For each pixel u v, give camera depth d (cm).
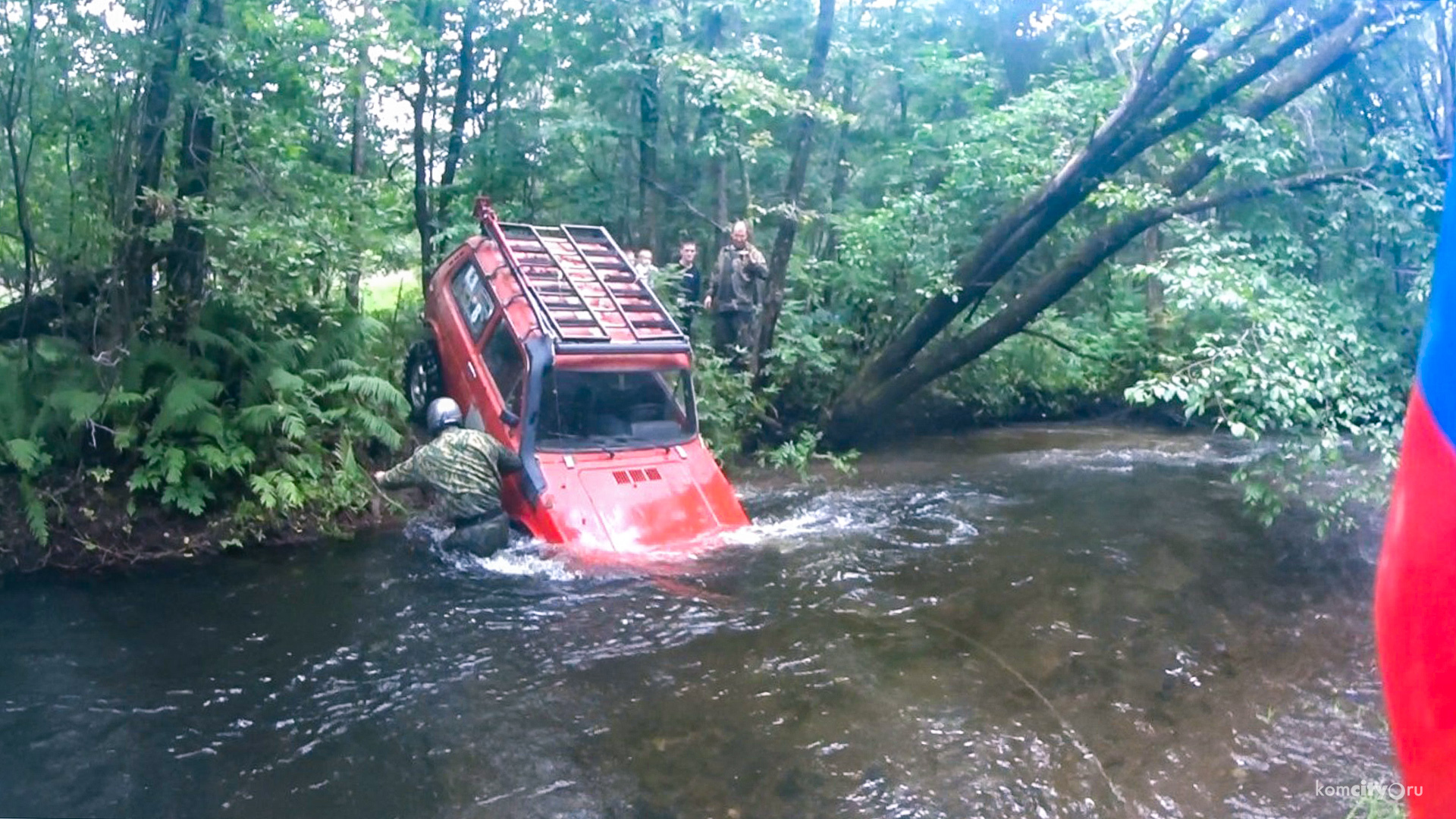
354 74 971
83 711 551
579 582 777
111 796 473
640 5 1345
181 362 863
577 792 491
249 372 914
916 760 531
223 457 841
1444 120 1031
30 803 464
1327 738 566
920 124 1812
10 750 509
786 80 1545
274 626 680
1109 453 1422
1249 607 773
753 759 527
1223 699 614
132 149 844
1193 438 1562
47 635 648
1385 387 830
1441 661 142
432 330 1089
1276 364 789
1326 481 1063
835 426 1424
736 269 1355
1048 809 489
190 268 915
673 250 1628
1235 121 1005
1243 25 1193
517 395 898
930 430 1602
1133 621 739
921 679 630
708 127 1475
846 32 1775
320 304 995
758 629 702
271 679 600
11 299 890
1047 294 1310
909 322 1477
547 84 1457
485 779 501
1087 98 1372
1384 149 934
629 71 1368
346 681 602
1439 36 1027
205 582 757
